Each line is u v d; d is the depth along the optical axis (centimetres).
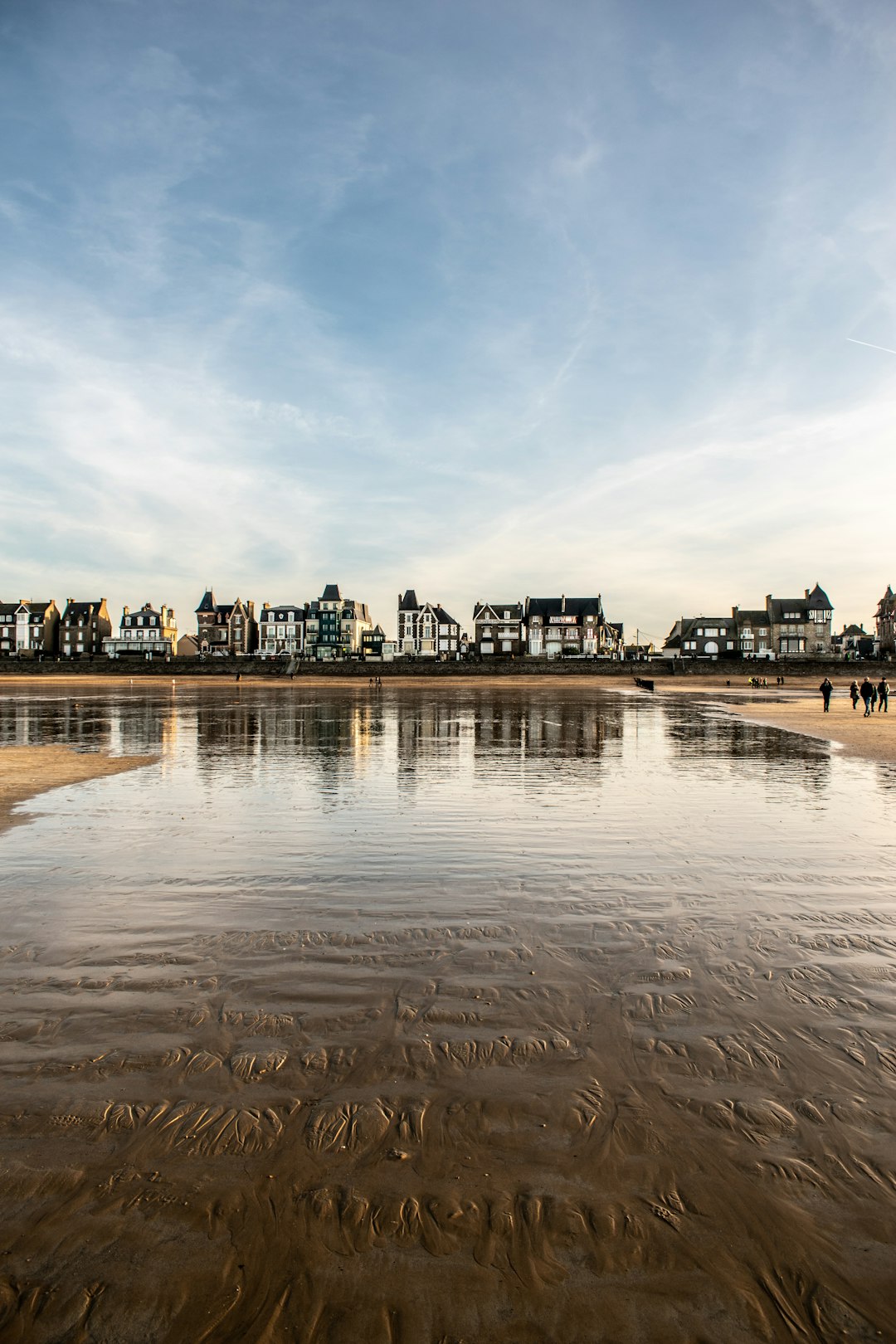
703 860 848
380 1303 269
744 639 10669
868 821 1059
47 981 530
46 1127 361
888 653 10250
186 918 657
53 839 951
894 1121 367
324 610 11831
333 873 797
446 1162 338
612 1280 279
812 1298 272
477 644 10744
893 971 550
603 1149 346
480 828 1013
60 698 4628
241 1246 292
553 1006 490
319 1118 368
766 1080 403
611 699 4681
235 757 1811
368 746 2055
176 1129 360
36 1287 274
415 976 538
